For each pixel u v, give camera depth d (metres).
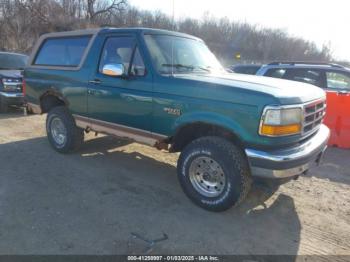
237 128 3.53
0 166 5.15
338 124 6.88
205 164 3.89
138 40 4.41
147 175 5.00
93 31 5.11
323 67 7.80
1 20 31.94
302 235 3.55
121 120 4.66
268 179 3.51
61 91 5.49
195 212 3.90
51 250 3.12
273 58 42.38
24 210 3.82
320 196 4.50
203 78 3.98
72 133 5.57
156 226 3.58
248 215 3.89
